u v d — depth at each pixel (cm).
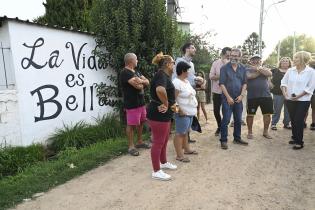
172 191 487
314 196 473
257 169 577
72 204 451
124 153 670
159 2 857
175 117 602
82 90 817
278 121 966
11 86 678
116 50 821
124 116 882
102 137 782
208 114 1158
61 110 769
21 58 680
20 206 447
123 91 659
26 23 682
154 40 843
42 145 711
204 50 1658
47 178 537
